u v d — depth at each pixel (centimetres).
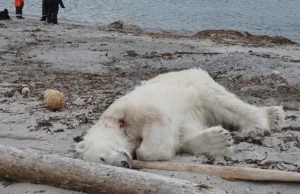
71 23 3697
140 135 905
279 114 1000
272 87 1329
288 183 825
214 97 977
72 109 1109
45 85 1338
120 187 786
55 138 967
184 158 905
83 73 1528
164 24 4106
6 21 3094
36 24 3014
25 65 1658
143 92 948
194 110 971
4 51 1927
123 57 1838
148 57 1839
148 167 869
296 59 1827
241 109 973
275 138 962
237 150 923
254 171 831
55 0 3141
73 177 805
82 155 874
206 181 834
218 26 4138
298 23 4456
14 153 834
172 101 951
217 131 906
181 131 936
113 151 844
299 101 1219
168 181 774
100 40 2289
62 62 1719
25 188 821
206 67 1594
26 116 1064
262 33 3800
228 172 839
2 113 1082
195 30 3797
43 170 818
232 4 6047
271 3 6284
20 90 1241
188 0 6334
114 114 909
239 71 1480
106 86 1345
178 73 1009
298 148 930
